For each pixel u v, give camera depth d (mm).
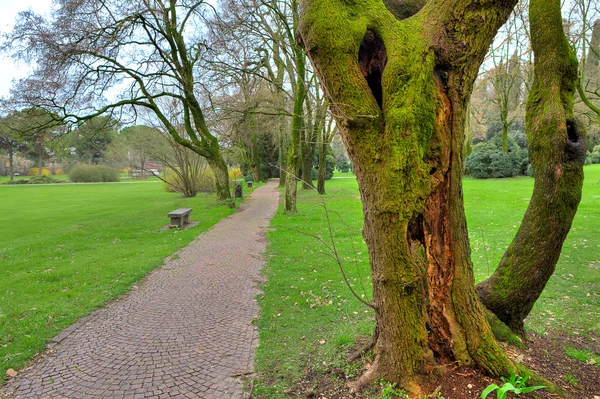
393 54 2361
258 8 13820
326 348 3770
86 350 4133
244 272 7273
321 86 2580
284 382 3242
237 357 3889
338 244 9391
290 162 15055
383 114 2441
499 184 25438
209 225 13281
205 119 18984
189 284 6594
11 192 33500
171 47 16891
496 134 37688
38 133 14672
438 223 2734
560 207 3164
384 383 2736
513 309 3467
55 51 13086
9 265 8078
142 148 27641
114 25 14055
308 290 5984
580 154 3121
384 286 2645
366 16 2436
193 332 4570
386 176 2434
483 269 6719
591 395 2695
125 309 5422
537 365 3066
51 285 6547
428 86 2408
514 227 10484
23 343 4254
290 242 9906
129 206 21469
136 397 3223
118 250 9469
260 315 5047
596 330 3982
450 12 2414
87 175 50656
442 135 2580
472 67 2531
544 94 3229
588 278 5887
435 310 2846
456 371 2736
